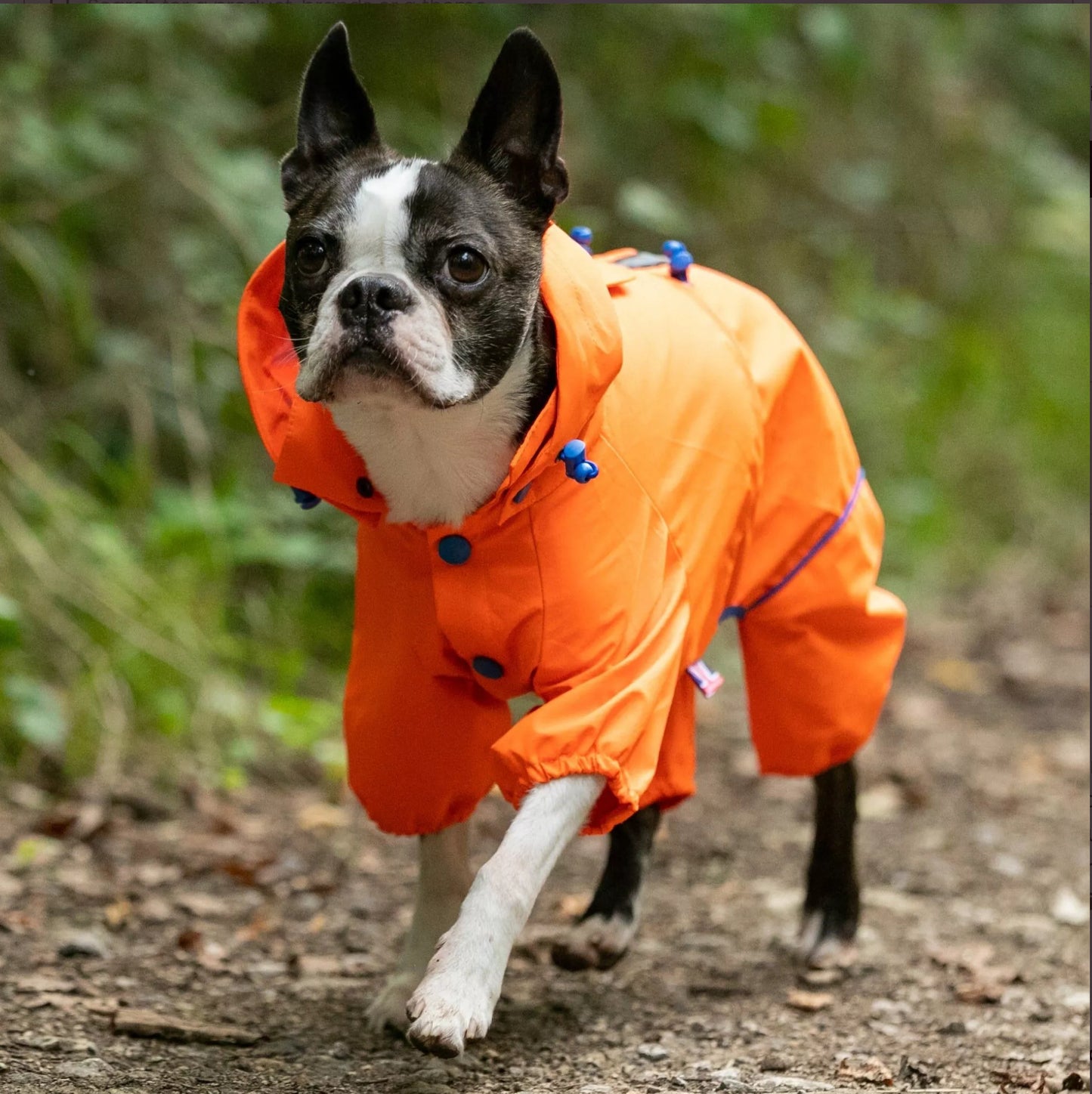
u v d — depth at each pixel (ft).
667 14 42.55
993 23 60.59
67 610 28.27
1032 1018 18.34
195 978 18.79
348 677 17.37
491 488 15.94
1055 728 33.91
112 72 34.19
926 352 51.96
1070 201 56.90
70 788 25.72
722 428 17.22
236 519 29.99
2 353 31.27
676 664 15.76
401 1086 15.64
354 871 23.36
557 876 23.85
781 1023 18.11
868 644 19.29
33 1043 16.29
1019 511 51.49
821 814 20.48
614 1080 16.11
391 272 15.33
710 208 45.47
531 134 16.29
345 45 16.90
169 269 33.04
